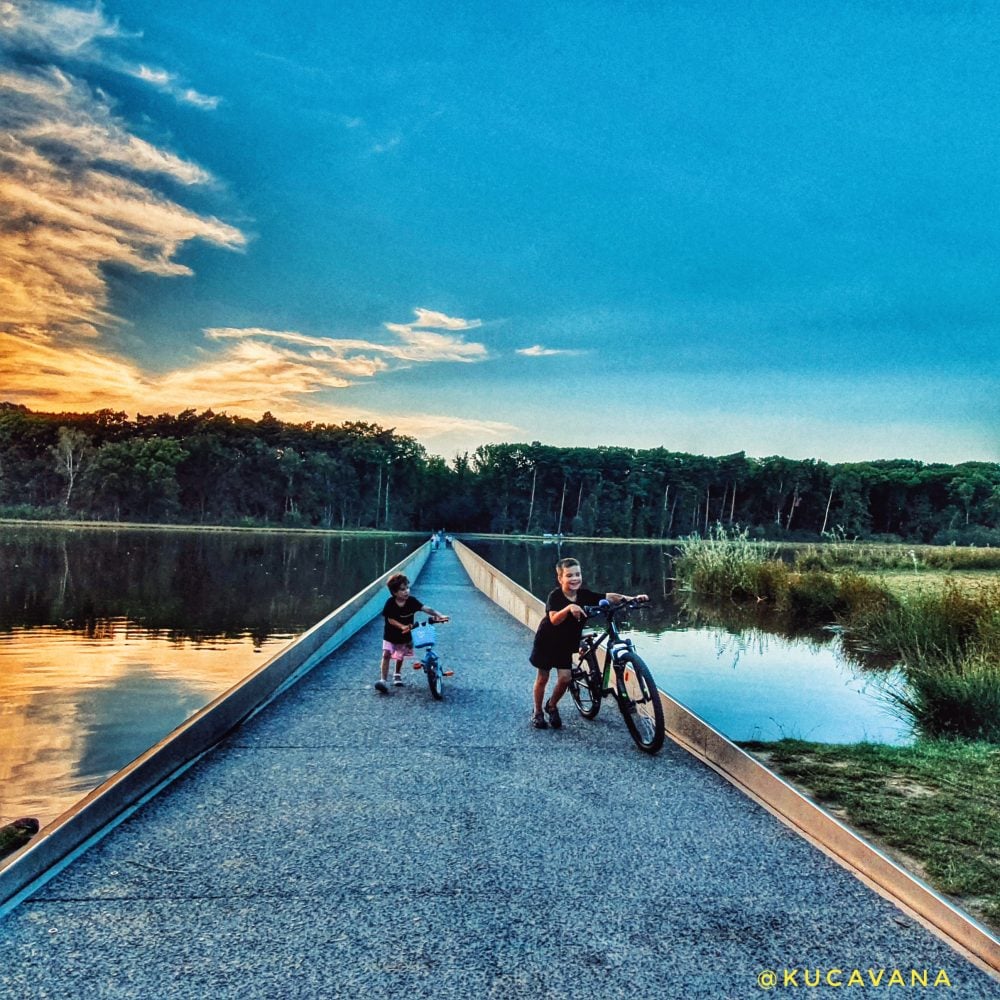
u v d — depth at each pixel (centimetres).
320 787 521
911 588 1875
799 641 1446
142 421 15412
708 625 1669
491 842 436
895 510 13112
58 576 3544
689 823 471
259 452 13762
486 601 1823
